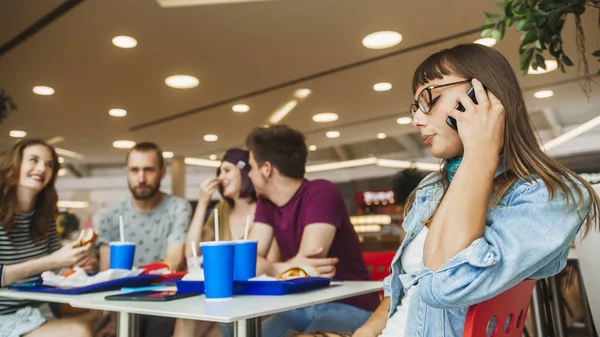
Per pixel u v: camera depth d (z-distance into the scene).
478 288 0.67
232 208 2.21
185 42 2.97
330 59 3.31
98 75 3.52
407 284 0.83
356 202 7.86
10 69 3.35
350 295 1.14
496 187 0.78
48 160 1.76
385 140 6.38
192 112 4.62
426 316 0.83
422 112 0.85
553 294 2.12
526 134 0.80
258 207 1.82
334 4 2.54
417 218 0.98
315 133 5.82
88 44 2.96
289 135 1.73
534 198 0.72
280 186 1.71
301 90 4.00
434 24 2.80
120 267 1.49
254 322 0.90
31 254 1.75
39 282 1.42
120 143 5.99
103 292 1.30
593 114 4.19
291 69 3.49
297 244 1.71
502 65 0.82
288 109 4.60
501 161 0.83
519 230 0.69
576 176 0.76
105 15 2.59
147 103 4.27
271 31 2.84
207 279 1.07
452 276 0.68
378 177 7.66
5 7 2.50
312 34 2.90
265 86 3.86
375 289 1.25
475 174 0.72
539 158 0.78
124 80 3.64
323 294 1.12
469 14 2.67
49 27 2.72
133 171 2.33
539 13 1.21
